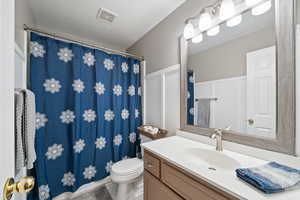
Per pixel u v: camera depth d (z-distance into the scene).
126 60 2.02
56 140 1.49
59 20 1.72
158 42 1.78
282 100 0.78
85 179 1.65
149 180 1.11
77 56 1.58
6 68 0.37
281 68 0.78
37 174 1.34
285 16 0.77
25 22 1.31
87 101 1.67
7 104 0.37
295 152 0.73
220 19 1.08
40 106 1.37
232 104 1.05
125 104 2.00
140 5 1.47
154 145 1.15
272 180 0.57
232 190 0.56
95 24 1.81
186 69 1.40
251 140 0.91
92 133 1.71
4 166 0.36
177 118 1.51
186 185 0.79
